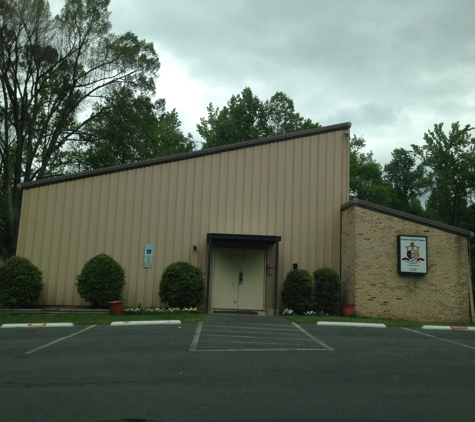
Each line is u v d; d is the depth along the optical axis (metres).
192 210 18.64
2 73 26.30
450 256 17.48
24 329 13.15
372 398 6.50
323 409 5.95
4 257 27.34
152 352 9.53
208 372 7.85
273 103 43.44
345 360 9.02
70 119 30.95
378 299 17.14
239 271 18.78
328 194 19.16
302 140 19.41
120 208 18.44
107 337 11.48
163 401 6.23
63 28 27.94
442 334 13.55
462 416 5.80
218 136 41.62
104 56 29.33
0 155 29.34
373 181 46.16
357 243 17.38
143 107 31.41
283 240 18.81
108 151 31.62
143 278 18.17
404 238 17.34
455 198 35.12
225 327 13.54
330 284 17.77
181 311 16.94
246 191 18.91
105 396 6.45
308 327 14.08
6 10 25.09
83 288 16.95
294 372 7.94
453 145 35.56
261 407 5.99
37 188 18.31
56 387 6.90
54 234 18.16
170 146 45.25
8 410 5.84
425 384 7.32
